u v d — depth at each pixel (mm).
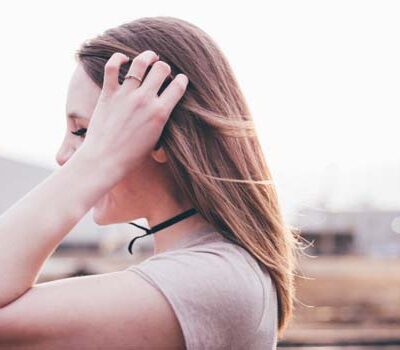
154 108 1089
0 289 1002
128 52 1153
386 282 17562
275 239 1180
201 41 1184
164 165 1179
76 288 1035
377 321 11961
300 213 1731
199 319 1031
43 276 11008
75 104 1182
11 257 1012
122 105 1095
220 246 1119
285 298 1211
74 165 1074
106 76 1107
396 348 9070
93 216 1233
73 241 26141
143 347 1021
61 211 1044
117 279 1049
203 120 1119
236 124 1135
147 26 1186
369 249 32625
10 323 1000
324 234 29344
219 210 1115
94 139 1090
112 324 1015
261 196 1164
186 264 1066
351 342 9078
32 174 25719
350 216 32750
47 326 1004
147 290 1036
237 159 1138
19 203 1054
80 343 1010
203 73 1151
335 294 15188
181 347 1038
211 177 1104
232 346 1064
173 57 1152
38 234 1025
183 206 1183
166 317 1027
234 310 1057
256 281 1107
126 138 1085
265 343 1125
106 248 24500
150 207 1200
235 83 1203
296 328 10031
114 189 1198
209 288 1046
